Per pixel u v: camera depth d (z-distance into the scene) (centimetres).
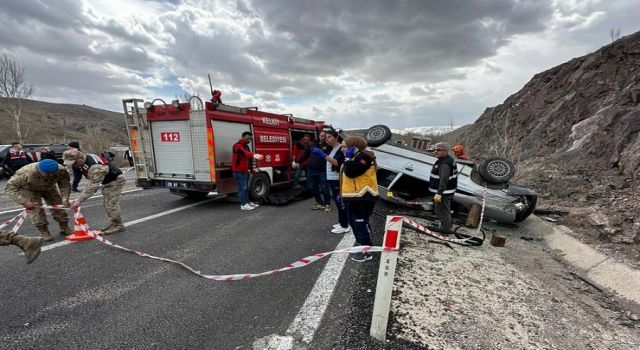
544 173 846
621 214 502
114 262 379
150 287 315
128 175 1529
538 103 1565
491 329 254
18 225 430
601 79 1167
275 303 286
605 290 340
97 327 248
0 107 4438
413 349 225
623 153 681
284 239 478
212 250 427
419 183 686
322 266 370
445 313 274
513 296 311
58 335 238
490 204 536
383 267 236
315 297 296
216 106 666
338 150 500
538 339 244
